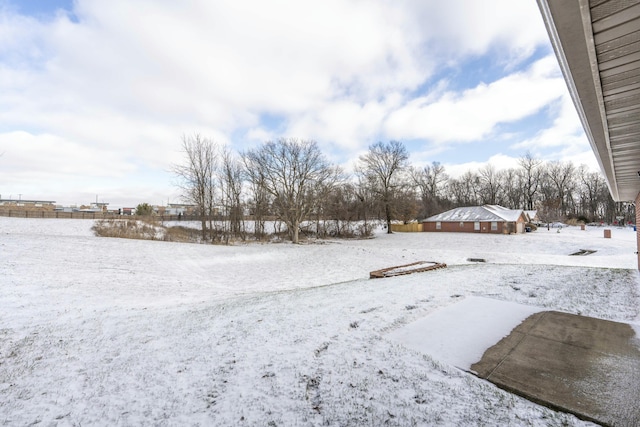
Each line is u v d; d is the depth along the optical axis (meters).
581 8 1.52
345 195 36.06
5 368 3.92
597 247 20.72
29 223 26.30
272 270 14.87
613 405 2.64
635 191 8.36
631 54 1.90
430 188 58.84
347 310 5.69
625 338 4.08
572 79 2.23
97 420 2.84
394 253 19.34
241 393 3.16
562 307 5.54
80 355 4.25
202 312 6.15
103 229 22.20
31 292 7.33
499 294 6.57
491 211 35.00
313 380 3.33
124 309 6.56
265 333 4.73
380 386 3.14
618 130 3.25
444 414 2.66
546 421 2.50
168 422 2.77
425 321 4.95
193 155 25.95
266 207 28.61
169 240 22.59
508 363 3.48
